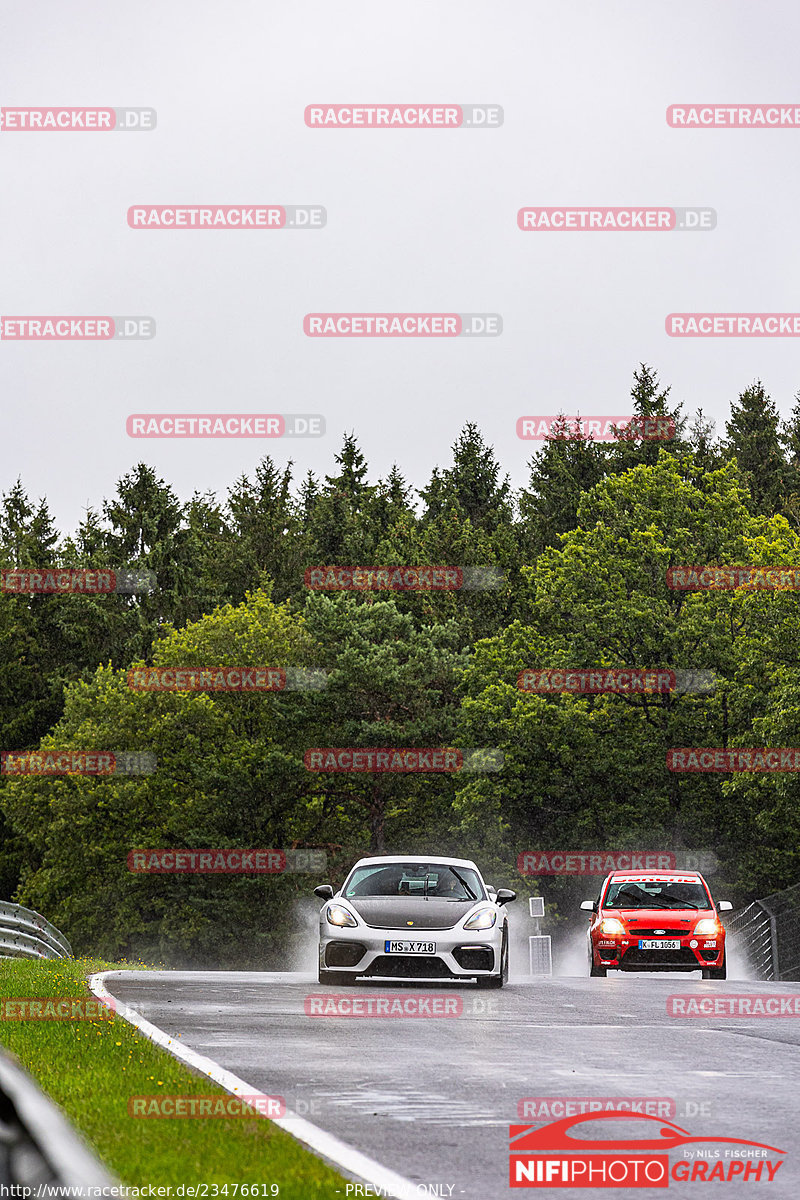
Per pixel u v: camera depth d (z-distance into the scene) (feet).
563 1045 66.18
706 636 344.90
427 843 416.67
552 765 361.30
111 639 576.61
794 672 285.43
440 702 408.46
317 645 417.08
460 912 106.42
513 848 368.68
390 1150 39.22
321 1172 34.22
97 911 423.64
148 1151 36.37
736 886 336.70
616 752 345.72
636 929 143.13
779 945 219.00
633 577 360.48
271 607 464.24
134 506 640.99
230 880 410.93
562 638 375.86
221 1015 79.97
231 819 414.00
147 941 426.92
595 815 359.05
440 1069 56.39
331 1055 60.85
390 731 381.60
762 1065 58.85
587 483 638.12
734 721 339.57
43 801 434.71
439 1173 36.22
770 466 647.97
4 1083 12.64
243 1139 38.32
